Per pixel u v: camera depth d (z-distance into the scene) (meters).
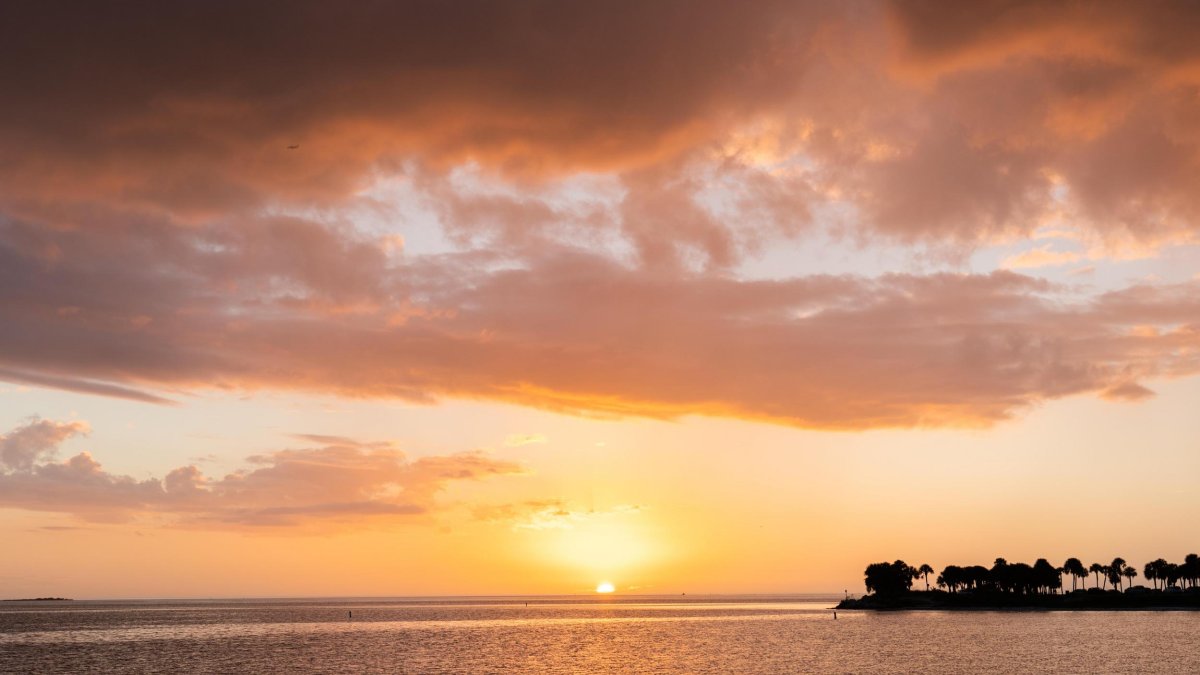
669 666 133.25
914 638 182.88
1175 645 159.50
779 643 176.38
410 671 127.50
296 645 178.25
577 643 182.50
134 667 134.25
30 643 186.75
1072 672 120.12
